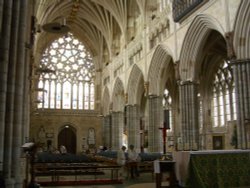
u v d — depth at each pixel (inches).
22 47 466.3
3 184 357.4
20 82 458.3
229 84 1295.5
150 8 1306.6
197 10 922.7
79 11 1871.3
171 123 1657.2
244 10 733.9
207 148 1379.2
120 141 1753.2
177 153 489.1
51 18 1825.8
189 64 991.0
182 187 464.1
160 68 1232.8
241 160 466.6
